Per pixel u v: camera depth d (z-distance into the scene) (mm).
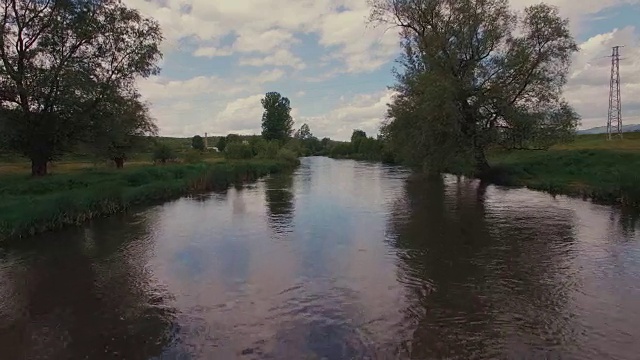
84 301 10141
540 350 7527
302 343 7844
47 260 13609
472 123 33781
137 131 48781
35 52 28203
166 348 7754
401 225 18062
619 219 18172
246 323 8742
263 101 104312
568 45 31984
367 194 28875
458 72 34188
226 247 14914
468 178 38438
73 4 29688
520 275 11484
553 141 33156
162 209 23469
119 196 23141
